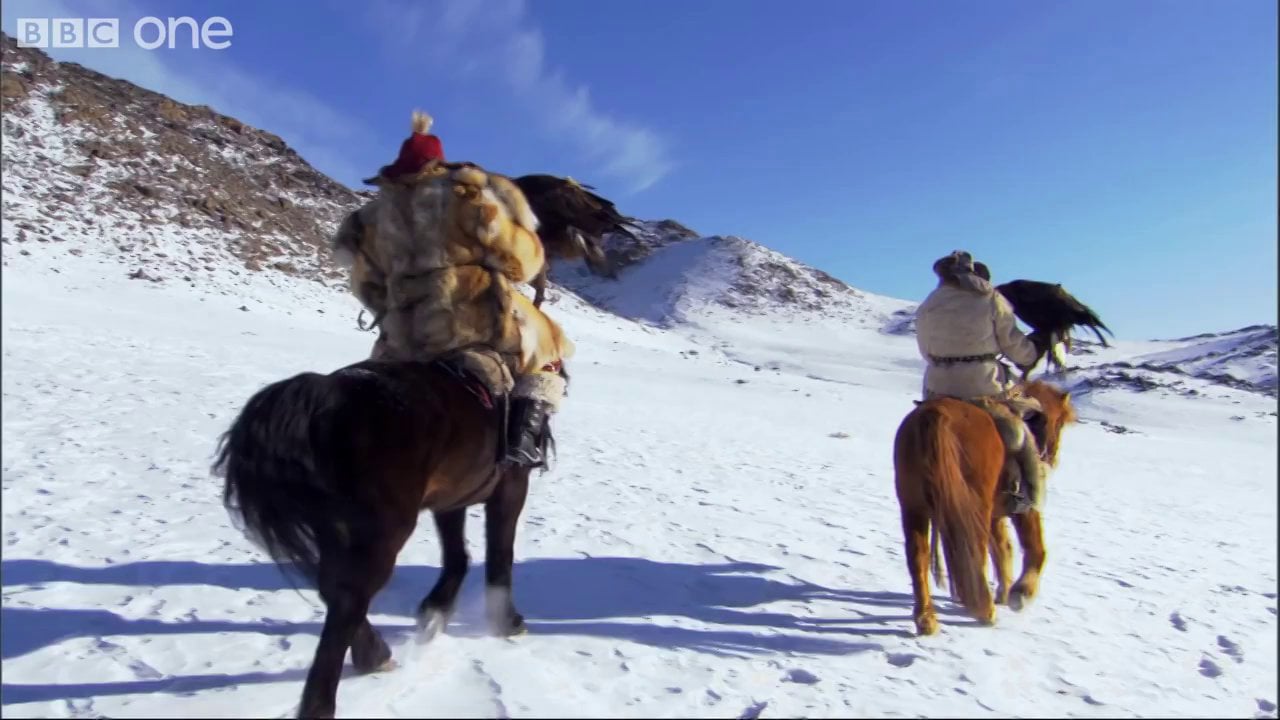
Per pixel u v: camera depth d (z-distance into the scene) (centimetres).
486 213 445
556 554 695
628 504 916
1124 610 661
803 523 905
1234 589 774
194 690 393
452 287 440
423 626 482
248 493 345
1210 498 1617
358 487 359
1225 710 473
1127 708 465
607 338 5838
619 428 1692
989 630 580
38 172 5159
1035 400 632
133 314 3259
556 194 519
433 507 435
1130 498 1466
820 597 640
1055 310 641
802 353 9812
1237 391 6109
